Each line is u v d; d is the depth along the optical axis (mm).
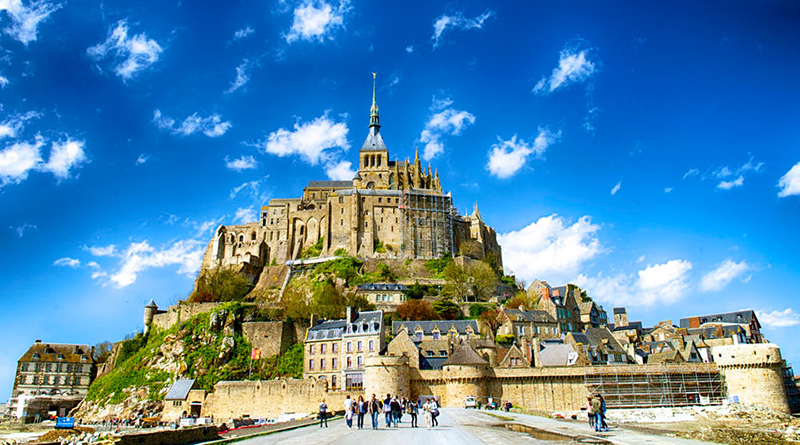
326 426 54656
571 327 137625
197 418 89875
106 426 92438
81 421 105125
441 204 195875
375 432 47781
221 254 199000
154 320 129500
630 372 93875
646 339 138375
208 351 112000
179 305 126250
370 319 102625
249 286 184875
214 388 105750
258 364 110625
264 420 90500
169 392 102500
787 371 108438
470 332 110500
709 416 79938
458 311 139500
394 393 88812
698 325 146125
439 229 190375
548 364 105500
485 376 93750
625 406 91875
